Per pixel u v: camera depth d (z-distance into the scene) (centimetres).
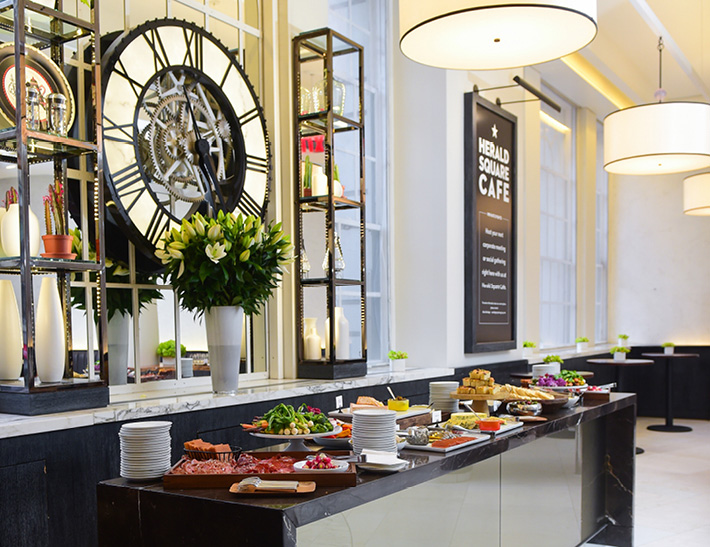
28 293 297
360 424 259
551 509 403
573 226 1048
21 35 298
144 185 382
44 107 312
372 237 629
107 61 369
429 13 292
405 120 646
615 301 1162
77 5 355
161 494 208
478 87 704
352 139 583
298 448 267
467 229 656
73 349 346
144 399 358
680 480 655
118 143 370
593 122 1078
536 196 834
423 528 281
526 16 300
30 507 277
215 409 366
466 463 279
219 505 198
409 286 641
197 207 416
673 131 527
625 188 1159
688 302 1103
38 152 320
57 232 321
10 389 301
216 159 434
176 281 383
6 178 316
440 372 592
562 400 400
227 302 394
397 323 645
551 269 986
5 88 310
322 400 454
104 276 329
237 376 397
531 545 379
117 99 371
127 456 222
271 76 493
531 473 380
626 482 482
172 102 405
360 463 235
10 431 269
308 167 497
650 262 1134
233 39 474
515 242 739
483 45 329
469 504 316
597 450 478
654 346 1112
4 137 303
